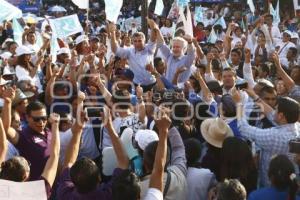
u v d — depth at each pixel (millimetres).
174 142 4762
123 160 4590
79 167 4062
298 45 14656
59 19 10391
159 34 9586
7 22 14000
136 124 6059
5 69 8875
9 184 3797
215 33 16703
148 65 8219
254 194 4371
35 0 24375
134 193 3908
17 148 5371
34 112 5426
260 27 13344
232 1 23938
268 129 5207
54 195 4758
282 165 4285
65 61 9188
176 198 4477
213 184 4781
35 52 10180
